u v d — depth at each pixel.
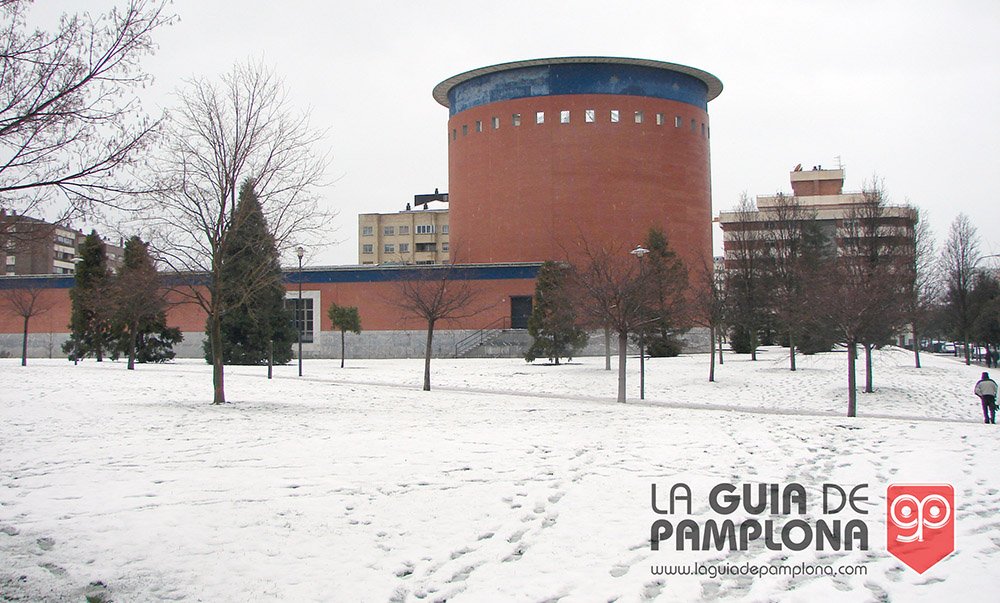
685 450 12.41
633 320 24.59
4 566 6.94
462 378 32.41
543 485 9.77
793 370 36.34
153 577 6.74
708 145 61.88
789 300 37.62
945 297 47.47
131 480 9.83
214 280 19.80
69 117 8.92
